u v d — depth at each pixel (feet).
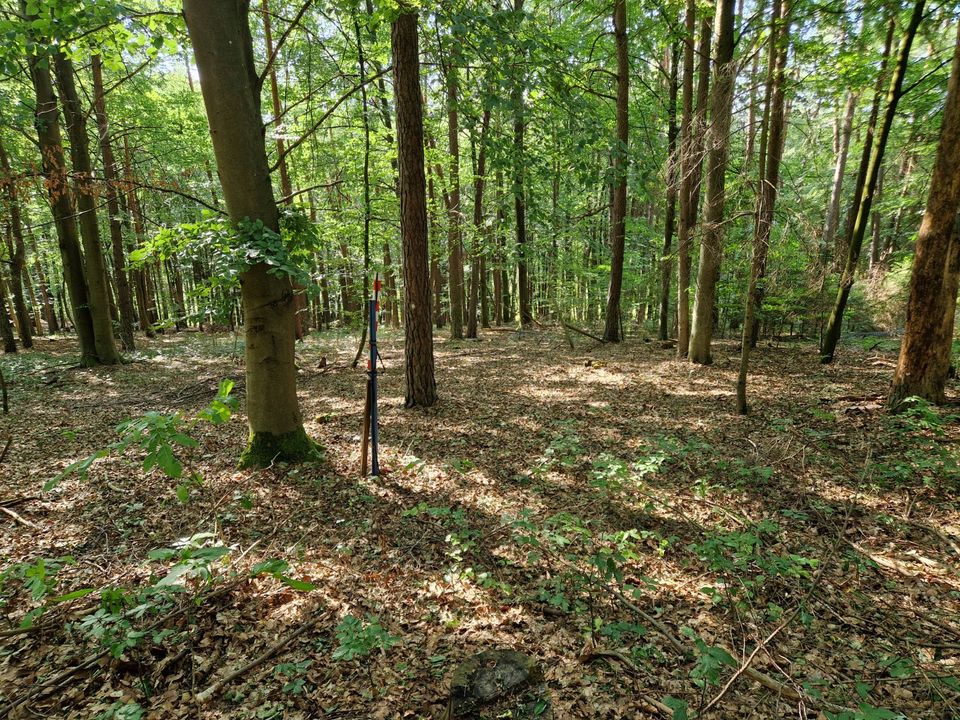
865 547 13.26
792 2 27.99
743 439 21.34
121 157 55.01
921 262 21.01
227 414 7.78
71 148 39.75
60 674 8.79
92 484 17.54
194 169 51.67
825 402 25.38
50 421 25.91
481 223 55.98
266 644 10.05
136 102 51.96
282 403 19.83
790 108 34.12
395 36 24.41
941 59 31.76
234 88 17.16
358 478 18.56
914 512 14.71
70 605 10.68
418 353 27.84
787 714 8.21
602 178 25.40
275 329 19.27
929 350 21.29
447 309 83.61
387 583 12.26
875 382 29.12
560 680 9.18
